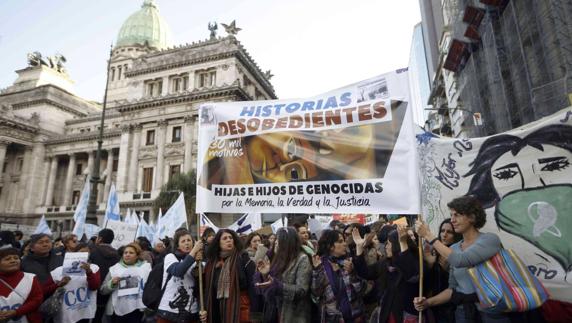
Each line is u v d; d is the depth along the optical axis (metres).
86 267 6.64
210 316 5.29
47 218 62.50
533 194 5.62
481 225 4.32
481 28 23.12
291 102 5.72
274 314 5.56
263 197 5.47
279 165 5.48
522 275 3.96
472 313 4.88
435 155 6.81
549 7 14.87
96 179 21.62
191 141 47.12
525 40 18.03
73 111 74.56
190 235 6.35
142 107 50.75
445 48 40.06
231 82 47.50
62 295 6.40
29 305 5.43
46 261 6.66
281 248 5.06
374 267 5.58
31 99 70.00
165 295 5.55
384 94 5.07
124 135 51.59
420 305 4.22
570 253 5.18
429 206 6.76
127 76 53.81
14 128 64.25
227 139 5.93
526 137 5.85
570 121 5.48
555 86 14.62
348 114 5.22
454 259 4.06
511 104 20.11
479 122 23.34
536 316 4.50
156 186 47.34
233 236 5.52
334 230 5.45
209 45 50.50
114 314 7.11
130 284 7.12
